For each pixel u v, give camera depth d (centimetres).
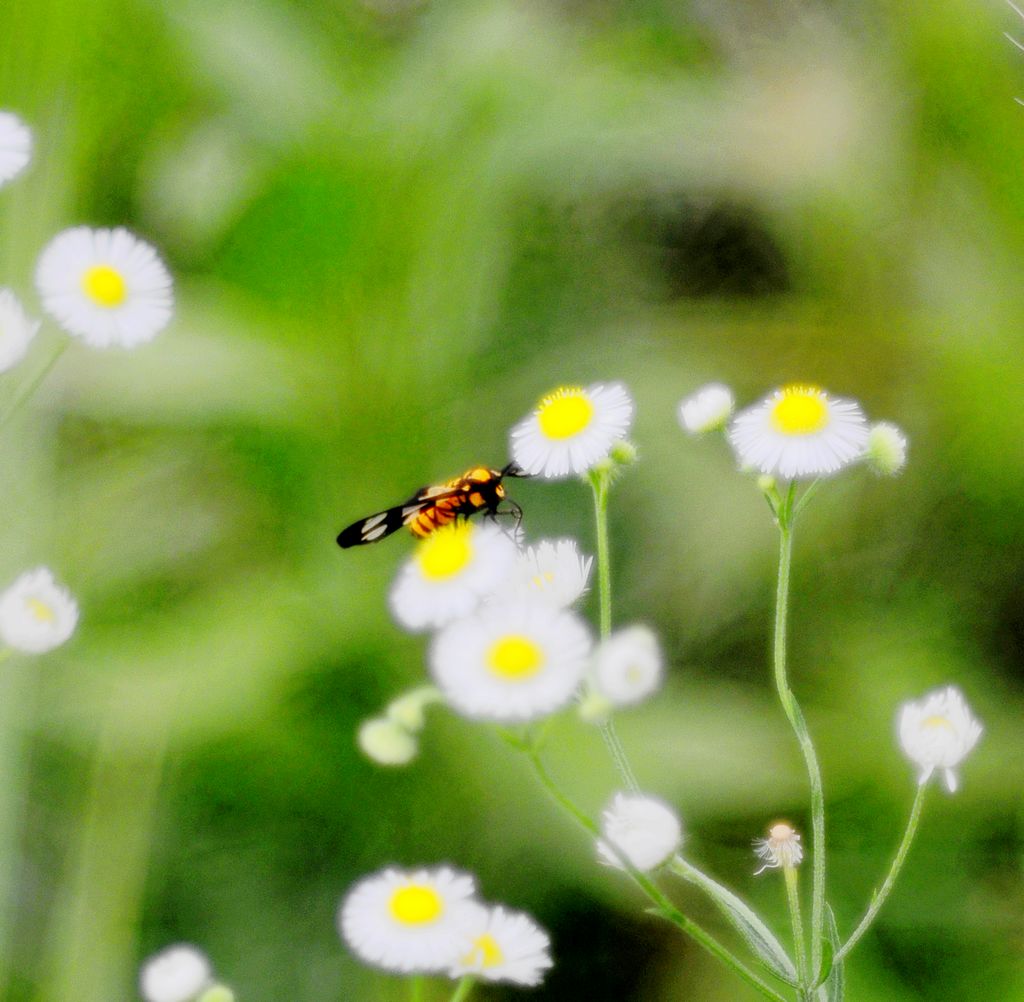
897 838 71
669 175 74
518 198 74
